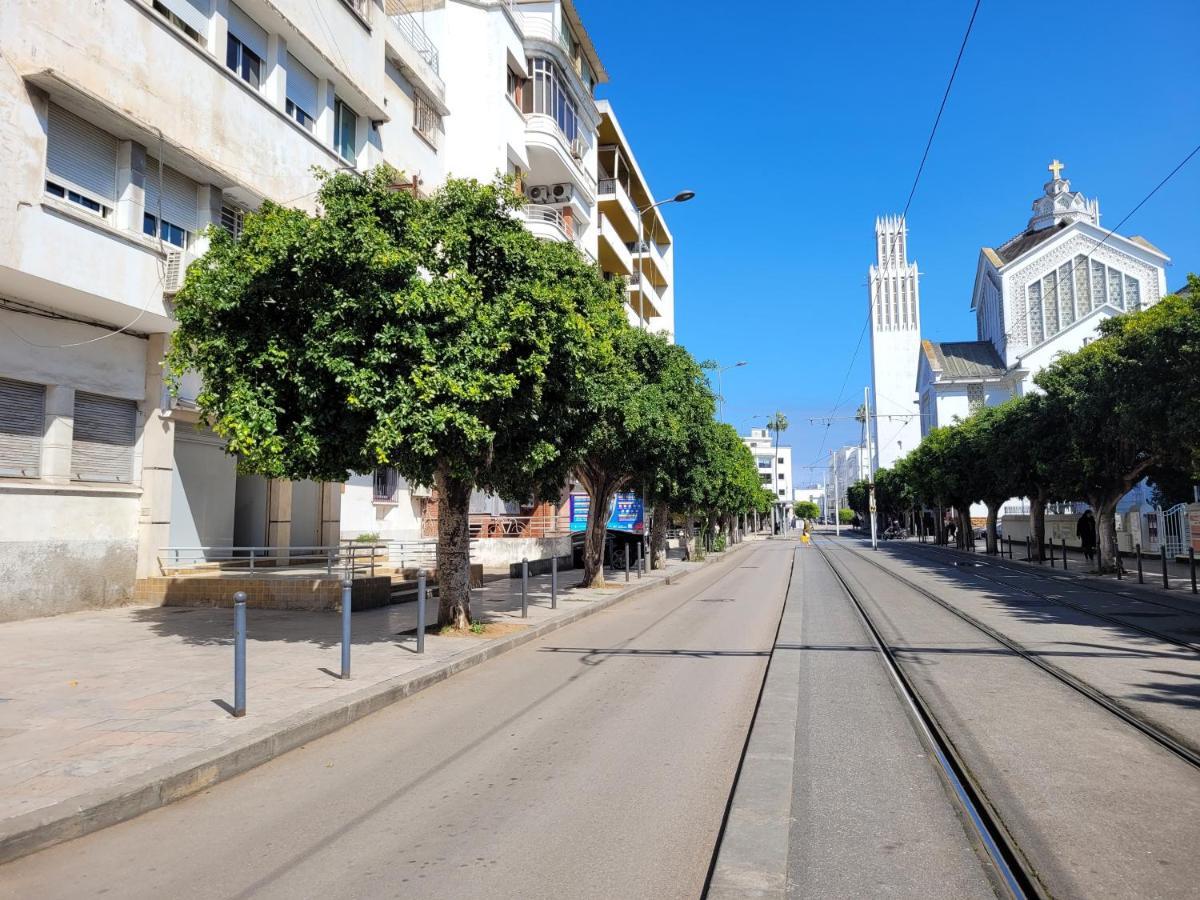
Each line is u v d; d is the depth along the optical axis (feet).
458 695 28.78
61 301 43.09
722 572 104.01
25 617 42.47
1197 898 12.86
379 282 31.27
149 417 50.39
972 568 101.86
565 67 107.96
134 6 44.11
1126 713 24.80
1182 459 64.85
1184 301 58.85
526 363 34.50
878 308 334.44
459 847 15.19
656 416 61.67
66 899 13.29
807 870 13.96
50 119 40.98
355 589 49.93
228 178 51.24
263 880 13.89
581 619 52.31
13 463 42.68
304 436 31.89
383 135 73.10
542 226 100.17
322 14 61.31
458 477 37.40
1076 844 15.01
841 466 581.12
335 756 21.35
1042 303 220.43
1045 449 86.79
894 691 28.35
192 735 21.20
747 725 24.04
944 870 13.98
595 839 15.51
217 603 49.49
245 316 32.83
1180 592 65.62
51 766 18.61
